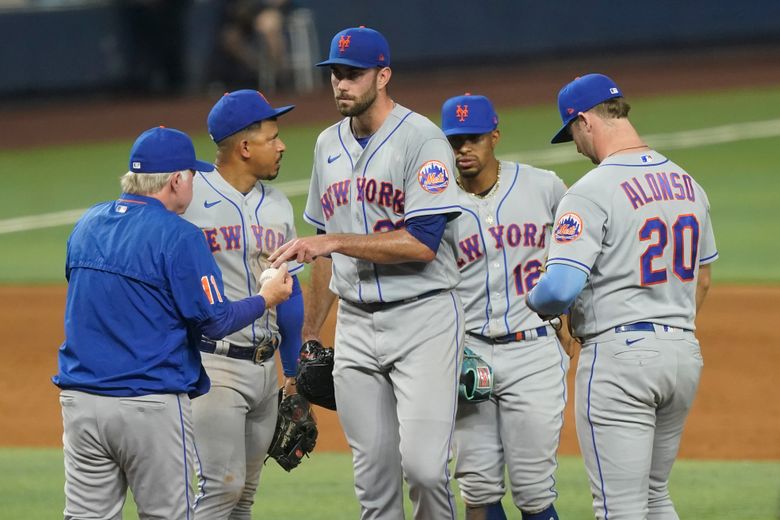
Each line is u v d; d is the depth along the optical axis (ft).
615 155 57.67
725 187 190.90
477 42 331.57
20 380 114.62
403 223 61.77
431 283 62.03
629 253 56.13
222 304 55.88
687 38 342.03
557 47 337.11
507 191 67.67
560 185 69.21
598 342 57.00
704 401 102.12
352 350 63.82
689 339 57.11
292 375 68.59
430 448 60.75
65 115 302.04
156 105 307.17
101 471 56.44
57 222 189.88
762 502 76.38
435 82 316.40
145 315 55.16
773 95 281.33
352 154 62.64
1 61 312.09
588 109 58.49
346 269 63.05
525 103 283.59
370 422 63.82
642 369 55.72
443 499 61.52
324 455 92.02
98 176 225.97
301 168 221.66
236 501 63.67
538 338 67.05
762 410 99.25
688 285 57.31
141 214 56.29
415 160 60.34
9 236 181.57
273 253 59.77
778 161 209.67
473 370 63.31
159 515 56.34
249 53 313.12
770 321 123.65
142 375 54.85
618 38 339.16
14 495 81.51
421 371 61.46
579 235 55.36
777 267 143.43
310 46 317.01
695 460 87.51
